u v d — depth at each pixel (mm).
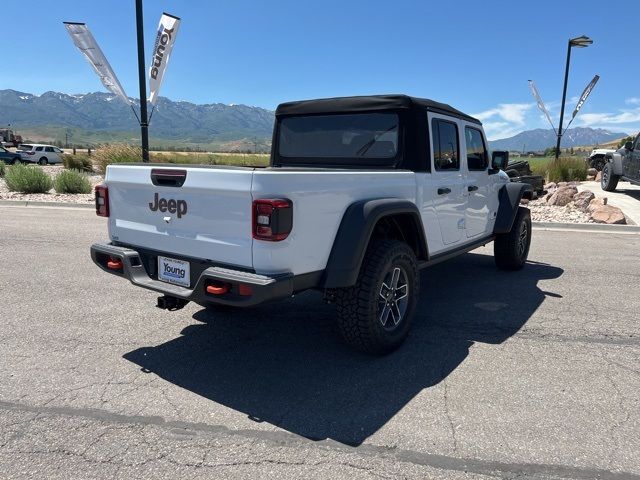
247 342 4375
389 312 4113
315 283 3566
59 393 3391
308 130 5238
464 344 4363
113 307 5172
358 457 2744
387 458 2740
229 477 2559
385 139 4703
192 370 3807
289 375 3750
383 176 4066
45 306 5152
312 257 3475
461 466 2678
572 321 4949
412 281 4242
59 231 9125
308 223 3396
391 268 3953
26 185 14680
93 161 20719
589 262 7570
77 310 5062
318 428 3029
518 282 6414
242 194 3213
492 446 2859
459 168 5312
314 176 3416
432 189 4734
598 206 11453
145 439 2877
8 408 3178
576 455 2785
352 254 3596
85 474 2562
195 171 3447
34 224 9836
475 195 5723
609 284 6320
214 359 4016
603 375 3771
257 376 3729
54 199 13383
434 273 6898
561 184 16250
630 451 2826
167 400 3340
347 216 3684
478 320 4969
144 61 13227
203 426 3031
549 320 4977
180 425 3037
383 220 4230
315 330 4672
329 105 4988
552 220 11250
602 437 2963
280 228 3166
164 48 13641
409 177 4402
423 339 4465
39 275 6242
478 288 6121
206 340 4398
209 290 3320
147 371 3770
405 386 3584
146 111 13672
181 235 3656
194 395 3418
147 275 3951
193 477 2557
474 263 7527
